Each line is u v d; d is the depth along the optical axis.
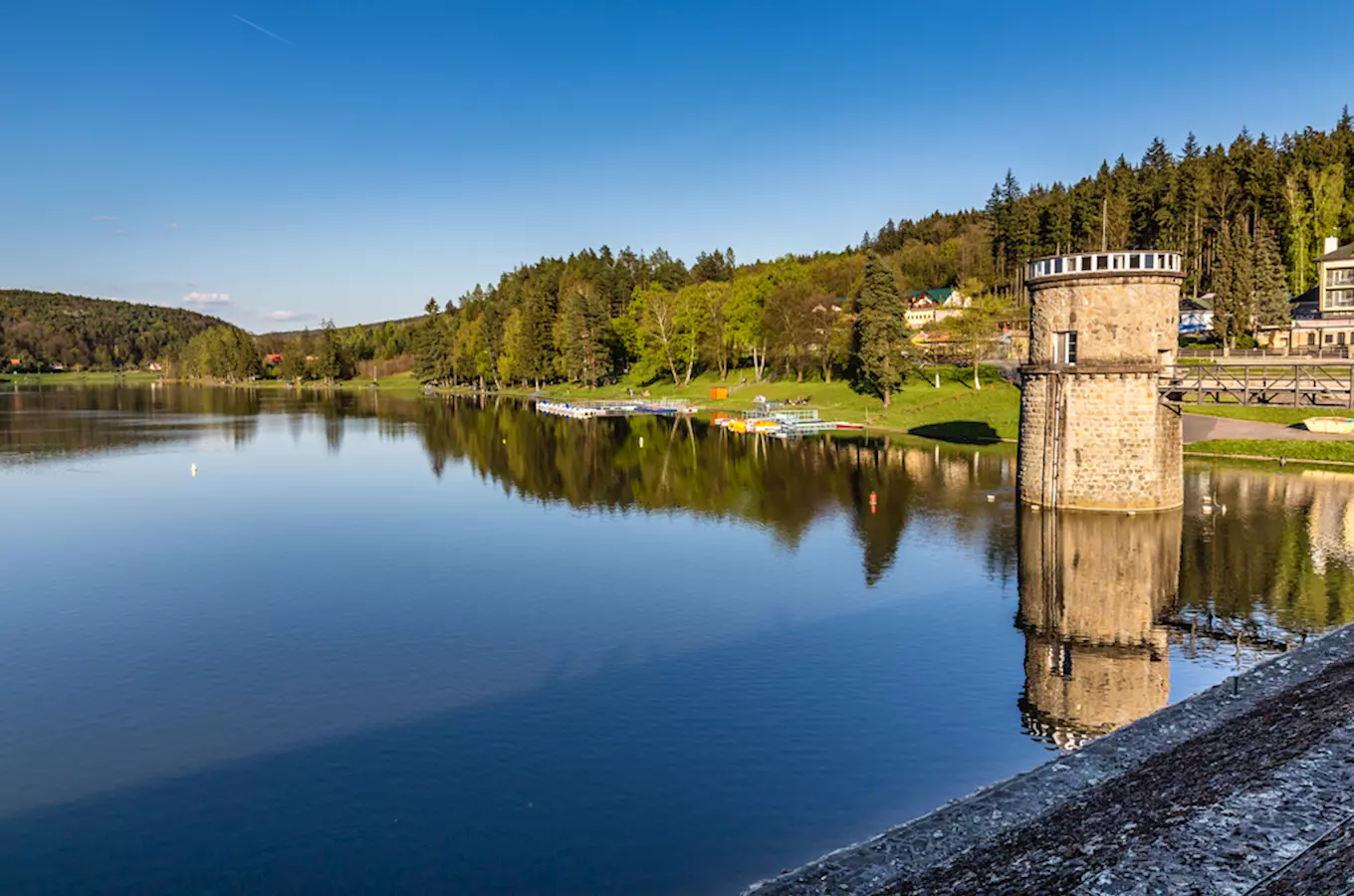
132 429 139.00
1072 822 19.28
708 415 147.12
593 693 33.09
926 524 59.09
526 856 22.83
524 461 96.81
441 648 38.19
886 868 18.19
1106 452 58.31
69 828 24.53
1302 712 23.53
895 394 132.12
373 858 22.86
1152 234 176.50
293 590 47.03
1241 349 113.44
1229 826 18.12
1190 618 39.47
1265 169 158.50
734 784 26.34
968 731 29.56
